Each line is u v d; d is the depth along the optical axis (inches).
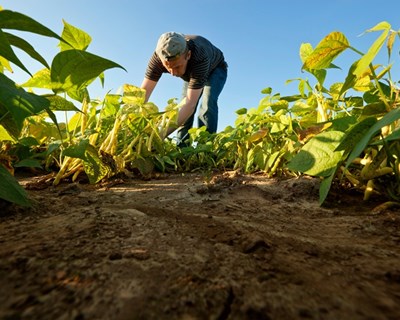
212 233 27.6
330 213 38.6
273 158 65.8
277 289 17.8
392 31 41.0
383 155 40.0
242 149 87.4
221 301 16.3
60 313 14.7
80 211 32.4
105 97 58.8
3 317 14.3
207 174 72.0
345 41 43.8
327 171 40.3
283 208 41.6
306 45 57.6
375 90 53.2
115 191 48.8
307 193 48.4
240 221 32.7
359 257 23.6
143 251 22.1
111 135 61.1
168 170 87.6
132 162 67.6
